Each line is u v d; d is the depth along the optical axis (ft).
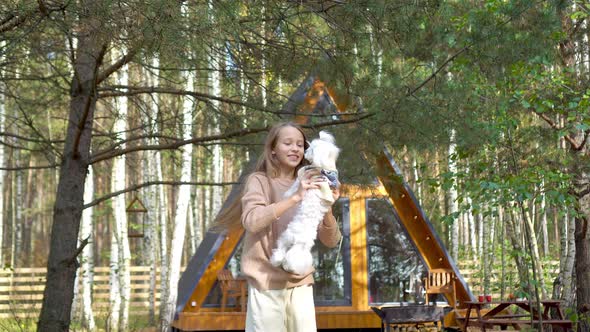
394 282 37.45
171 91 26.63
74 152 26.99
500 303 30.09
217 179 63.87
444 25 21.24
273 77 23.57
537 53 23.95
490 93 28.40
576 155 30.68
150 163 62.08
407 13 19.03
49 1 16.39
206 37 15.56
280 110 25.53
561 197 26.86
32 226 114.11
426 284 36.55
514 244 34.78
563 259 36.55
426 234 37.40
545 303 28.94
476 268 58.65
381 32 20.24
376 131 23.73
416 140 23.30
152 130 27.99
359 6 18.92
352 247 37.37
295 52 22.25
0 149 73.56
